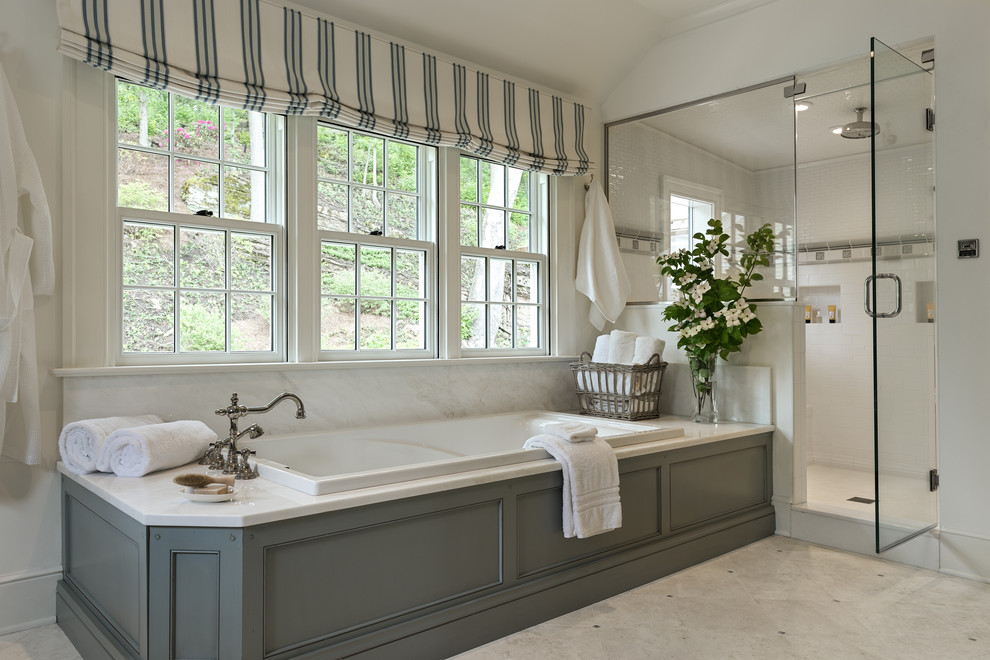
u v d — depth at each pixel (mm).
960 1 2875
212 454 2211
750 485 3363
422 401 3320
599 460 2494
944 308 2930
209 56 2570
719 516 3178
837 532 3232
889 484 2621
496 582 2275
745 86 3596
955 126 2891
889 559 3061
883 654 2156
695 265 3801
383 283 3293
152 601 1719
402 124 3172
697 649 2182
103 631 1988
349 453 2865
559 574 2469
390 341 3316
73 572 2307
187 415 2596
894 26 3070
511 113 3660
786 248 3475
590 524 2432
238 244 2836
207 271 2760
